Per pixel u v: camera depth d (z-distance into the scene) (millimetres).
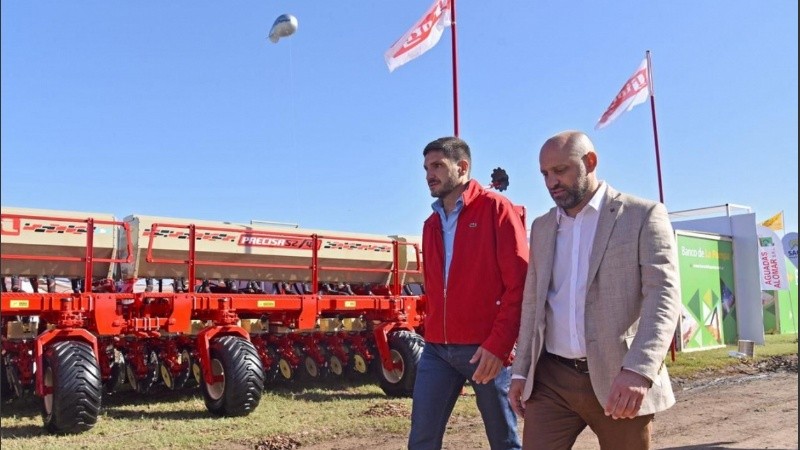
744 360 13227
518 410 3158
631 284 2801
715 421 7512
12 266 7699
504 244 3535
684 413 8023
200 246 8883
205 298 7969
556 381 3002
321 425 7125
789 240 23938
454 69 9750
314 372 9930
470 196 3717
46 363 6762
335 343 10047
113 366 8570
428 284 3842
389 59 10641
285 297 8648
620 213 2859
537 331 3045
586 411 2922
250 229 9375
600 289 2838
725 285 16859
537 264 3135
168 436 6531
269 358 9352
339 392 9414
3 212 7449
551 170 2930
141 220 8477
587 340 2840
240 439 6492
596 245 2867
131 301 7773
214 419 7398
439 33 10320
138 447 6113
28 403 8273
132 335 7906
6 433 6688
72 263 8094
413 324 9836
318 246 9641
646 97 15070
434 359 3797
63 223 7918
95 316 7191
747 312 17047
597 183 2998
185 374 8750
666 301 2688
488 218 3633
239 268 9359
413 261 11062
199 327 8188
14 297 6777
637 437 2865
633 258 2801
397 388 8945
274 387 9773
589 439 6602
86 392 6574
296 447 6293
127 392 9195
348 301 9227
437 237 3830
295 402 8516
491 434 3652
